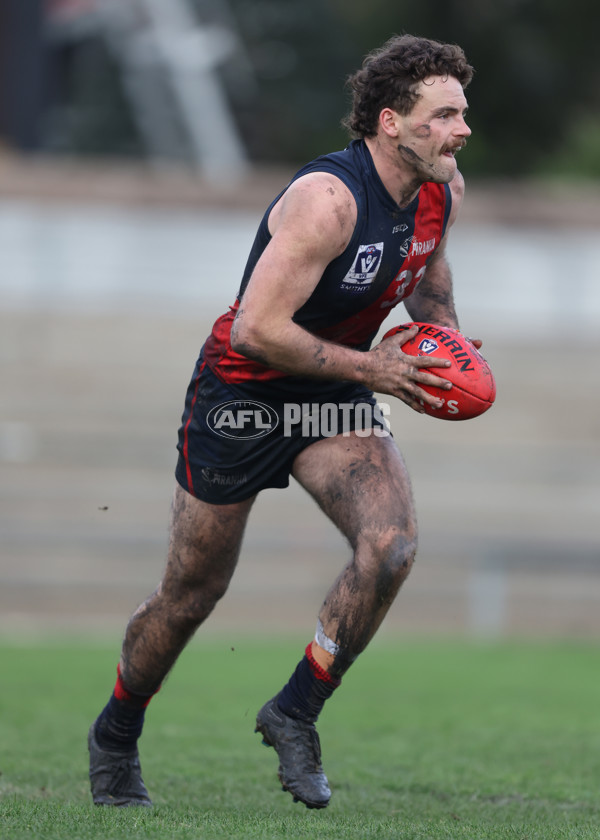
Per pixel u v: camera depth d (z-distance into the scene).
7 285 64.50
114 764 13.65
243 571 50.66
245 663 33.84
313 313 12.31
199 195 65.75
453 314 13.89
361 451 12.35
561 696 27.69
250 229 65.94
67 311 64.38
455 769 17.25
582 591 50.91
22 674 29.72
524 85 118.88
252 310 11.54
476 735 21.28
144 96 105.31
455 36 120.75
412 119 11.68
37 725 21.36
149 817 12.05
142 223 65.25
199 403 12.76
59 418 58.56
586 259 65.88
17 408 58.91
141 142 108.50
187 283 65.69
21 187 64.50
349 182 11.73
